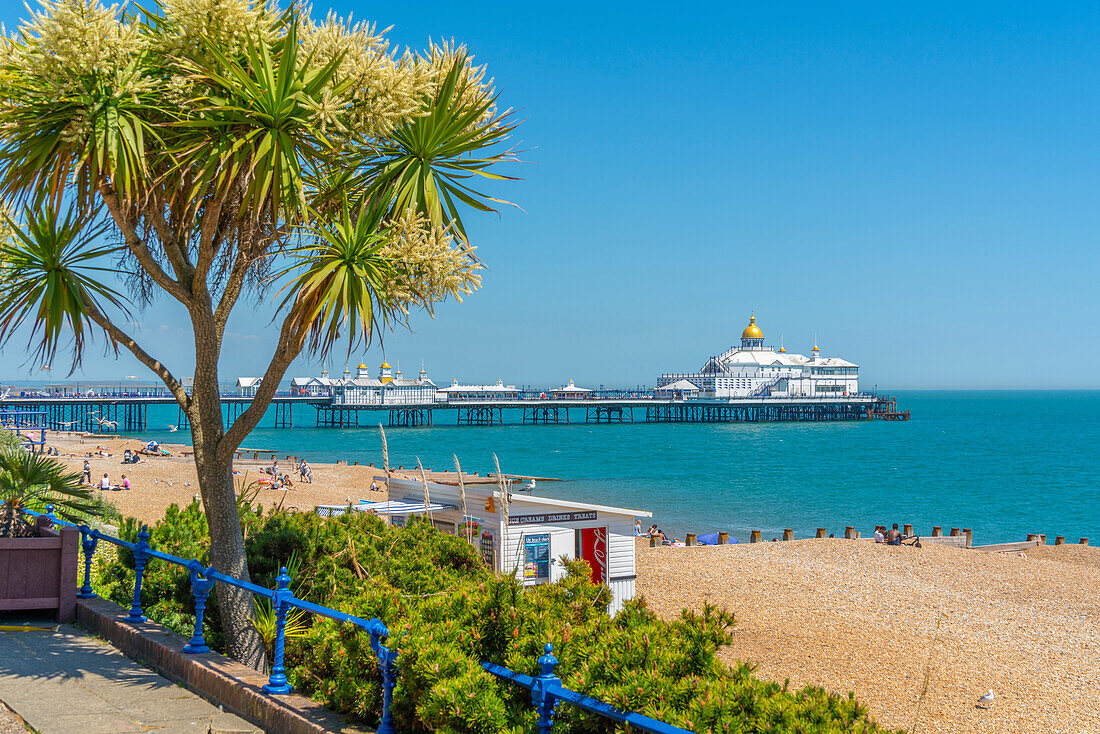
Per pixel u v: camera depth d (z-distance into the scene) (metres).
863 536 49.91
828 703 6.32
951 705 17.20
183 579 10.00
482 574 10.77
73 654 8.26
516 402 190.88
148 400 142.12
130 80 7.62
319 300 7.86
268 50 7.93
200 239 8.71
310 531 10.77
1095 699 17.56
